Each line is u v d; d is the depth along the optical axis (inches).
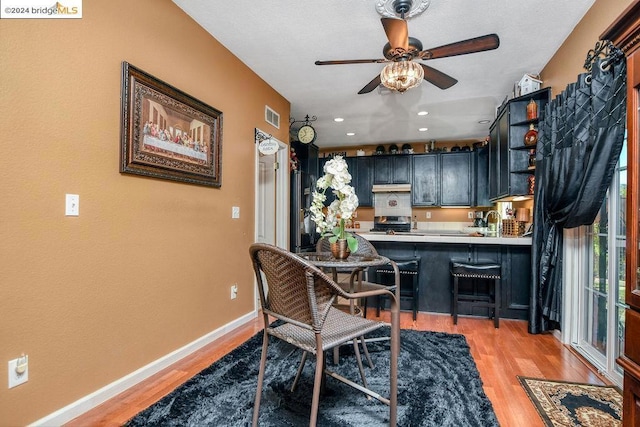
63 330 63.6
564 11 91.4
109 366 72.5
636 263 42.7
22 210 57.1
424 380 79.4
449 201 248.2
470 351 99.1
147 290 82.3
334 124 207.5
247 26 100.7
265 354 61.4
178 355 91.4
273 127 149.7
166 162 86.5
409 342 104.7
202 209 102.0
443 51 88.2
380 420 63.5
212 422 63.2
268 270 54.7
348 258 81.1
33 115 58.5
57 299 62.5
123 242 75.8
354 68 128.3
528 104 127.0
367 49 114.6
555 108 99.3
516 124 128.6
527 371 85.9
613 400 71.4
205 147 101.9
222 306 111.9
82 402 66.6
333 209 79.4
